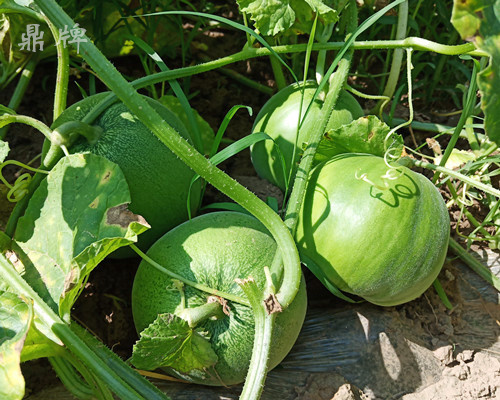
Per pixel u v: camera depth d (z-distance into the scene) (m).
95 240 0.56
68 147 0.60
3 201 0.67
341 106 0.67
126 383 0.50
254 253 0.56
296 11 0.68
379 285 0.58
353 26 0.72
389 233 0.57
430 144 0.74
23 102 0.81
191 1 0.93
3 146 0.57
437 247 0.58
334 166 0.60
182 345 0.53
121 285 0.66
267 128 0.68
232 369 0.55
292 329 0.56
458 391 0.61
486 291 0.70
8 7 0.66
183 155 0.52
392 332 0.63
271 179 0.71
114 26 0.80
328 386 0.60
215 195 0.73
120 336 0.63
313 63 0.84
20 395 0.46
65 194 0.58
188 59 0.88
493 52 0.45
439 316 0.66
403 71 0.88
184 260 0.56
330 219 0.58
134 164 0.60
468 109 0.66
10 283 0.52
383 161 0.60
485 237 0.72
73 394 0.55
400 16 0.75
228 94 0.85
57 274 0.56
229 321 0.54
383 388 0.61
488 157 0.73
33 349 0.51
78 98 0.82
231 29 0.92
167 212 0.62
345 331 0.64
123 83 0.52
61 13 0.52
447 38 0.88
